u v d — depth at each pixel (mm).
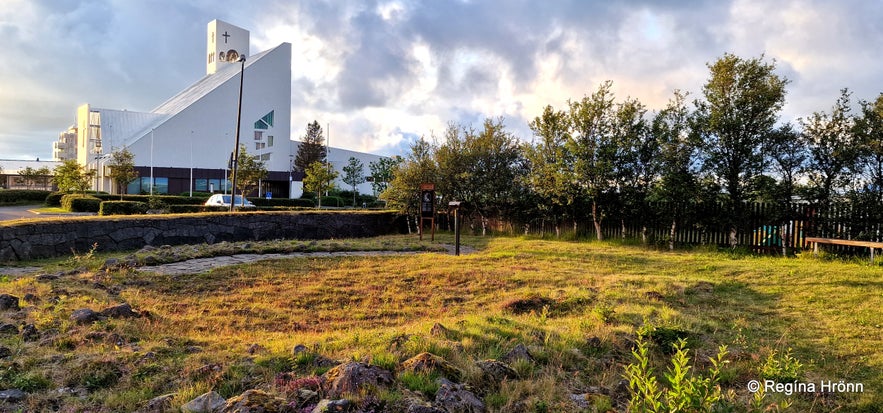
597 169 14344
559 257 11594
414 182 19094
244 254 12094
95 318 5383
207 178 56750
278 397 3254
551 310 6652
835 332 5402
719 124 12266
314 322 6480
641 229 14305
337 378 3547
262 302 7457
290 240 15398
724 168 12531
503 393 3658
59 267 9672
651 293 7297
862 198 10797
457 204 12516
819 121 11539
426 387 3555
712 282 8008
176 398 3336
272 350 4594
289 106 70000
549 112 15867
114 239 12469
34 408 3207
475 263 10719
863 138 10812
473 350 4566
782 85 12094
